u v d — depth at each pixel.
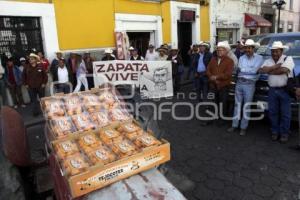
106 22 10.20
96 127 2.37
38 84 6.60
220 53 5.05
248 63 4.62
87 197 1.76
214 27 16.38
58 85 7.36
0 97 7.09
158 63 7.58
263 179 3.33
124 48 10.39
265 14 22.34
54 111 2.48
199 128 5.27
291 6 26.34
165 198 1.72
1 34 7.62
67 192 1.88
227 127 5.27
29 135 3.59
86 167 1.83
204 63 6.78
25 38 8.15
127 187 1.82
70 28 9.09
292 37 5.95
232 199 2.97
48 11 8.37
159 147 2.01
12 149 2.68
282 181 3.27
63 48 8.95
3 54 7.55
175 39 13.83
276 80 4.23
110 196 1.75
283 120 4.35
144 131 2.35
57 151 2.08
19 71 7.48
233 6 17.88
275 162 3.75
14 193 2.42
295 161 3.76
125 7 10.88
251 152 4.10
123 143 2.13
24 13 7.84
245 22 19.19
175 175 3.45
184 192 3.10
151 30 12.45
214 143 4.50
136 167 1.93
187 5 14.18
